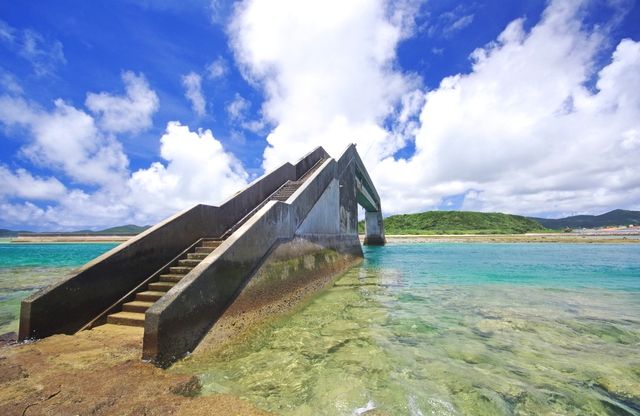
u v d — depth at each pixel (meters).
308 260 12.87
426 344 6.60
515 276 17.41
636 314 9.14
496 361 5.77
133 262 7.96
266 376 4.98
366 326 7.81
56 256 36.25
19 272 19.94
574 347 6.54
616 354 6.18
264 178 15.41
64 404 3.74
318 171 16.12
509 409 4.21
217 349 5.89
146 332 5.07
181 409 3.82
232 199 12.59
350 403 4.24
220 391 4.44
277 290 9.42
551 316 8.87
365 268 20.86
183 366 5.10
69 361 4.96
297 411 4.02
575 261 26.58
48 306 6.14
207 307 6.34
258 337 6.84
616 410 4.25
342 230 20.55
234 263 7.54
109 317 7.01
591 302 10.73
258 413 3.87
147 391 4.18
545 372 5.34
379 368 5.38
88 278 6.87
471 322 8.23
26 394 3.94
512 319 8.52
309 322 8.12
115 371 4.68
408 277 16.70
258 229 8.96
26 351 5.32
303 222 13.20
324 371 5.21
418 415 4.01
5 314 8.88
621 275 17.92
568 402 4.42
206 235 10.87
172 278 8.32
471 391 4.65
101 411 3.64
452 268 21.09
